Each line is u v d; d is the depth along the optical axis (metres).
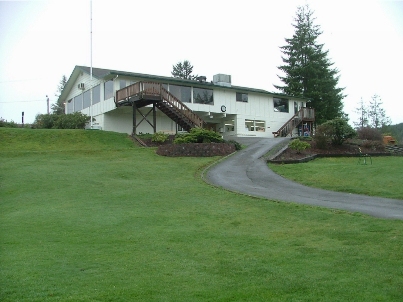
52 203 12.02
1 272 6.23
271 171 18.22
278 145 26.09
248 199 12.43
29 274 6.16
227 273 6.23
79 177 16.02
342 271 6.19
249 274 6.16
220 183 15.45
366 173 16.14
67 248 7.63
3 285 5.70
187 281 5.89
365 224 9.05
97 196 12.99
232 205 11.72
